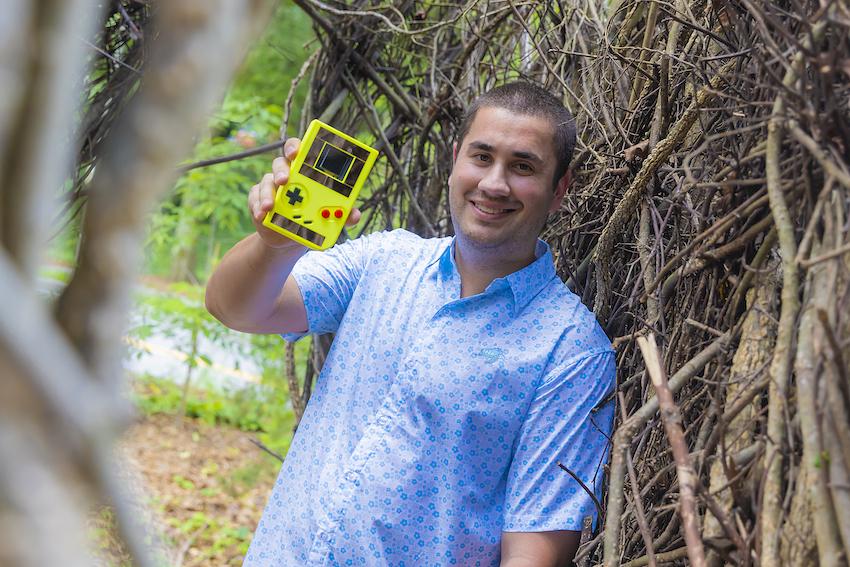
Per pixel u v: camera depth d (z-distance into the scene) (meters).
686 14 1.61
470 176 1.67
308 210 1.61
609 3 2.21
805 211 1.20
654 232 1.69
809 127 1.15
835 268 1.07
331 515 1.62
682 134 1.57
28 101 0.33
